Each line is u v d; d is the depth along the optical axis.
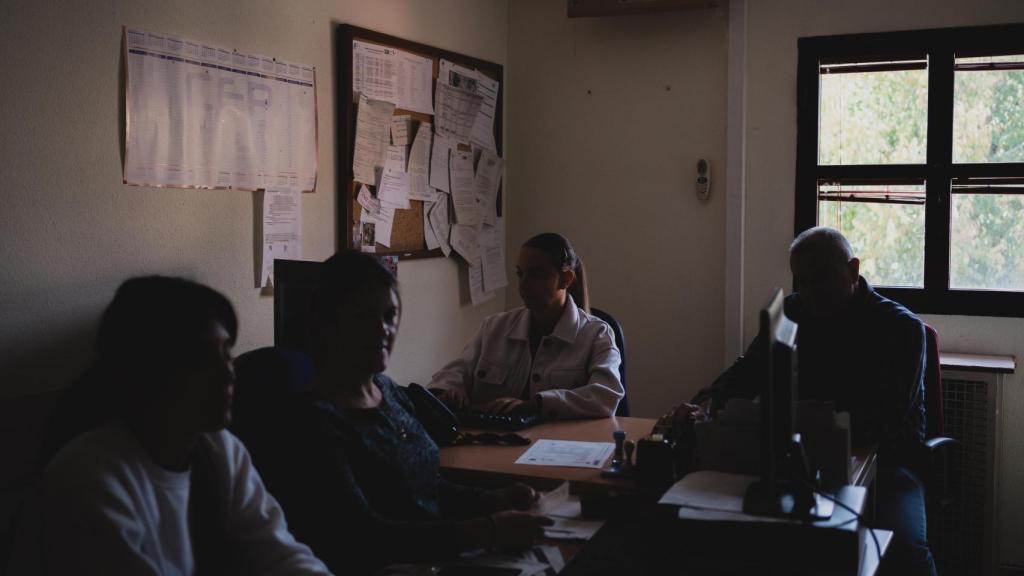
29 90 2.22
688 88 4.23
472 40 4.25
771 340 1.51
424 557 1.67
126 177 2.49
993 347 3.75
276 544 1.46
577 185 4.47
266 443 1.68
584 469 2.20
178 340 1.31
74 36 2.33
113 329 1.32
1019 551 3.71
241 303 2.93
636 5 4.11
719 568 1.48
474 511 1.97
